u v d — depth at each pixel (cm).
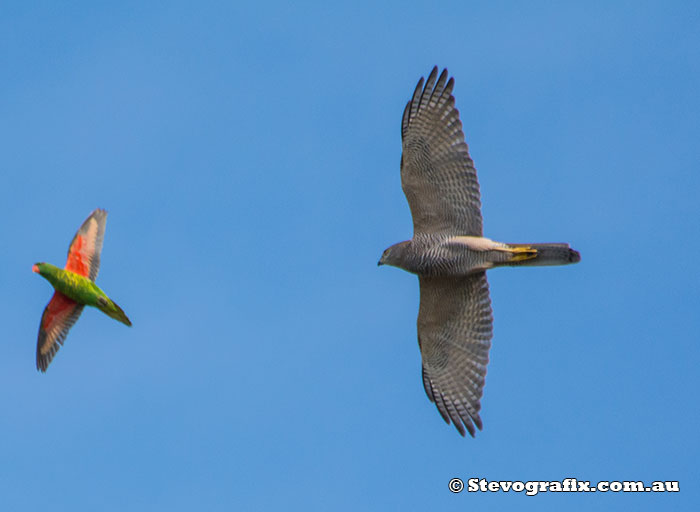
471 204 1641
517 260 1625
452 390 1739
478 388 1720
